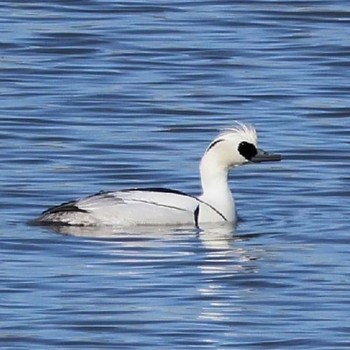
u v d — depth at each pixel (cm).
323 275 2052
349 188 2522
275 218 2362
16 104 3012
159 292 1973
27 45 3431
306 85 3173
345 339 1812
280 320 1878
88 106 3008
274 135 2842
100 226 2259
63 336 1816
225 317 1883
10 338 1809
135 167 2633
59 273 2047
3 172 2581
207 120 2936
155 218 2275
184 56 3375
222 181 2347
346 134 2845
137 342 1800
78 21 3622
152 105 3023
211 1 3828
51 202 2423
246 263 2102
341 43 3469
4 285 1994
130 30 3559
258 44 3472
